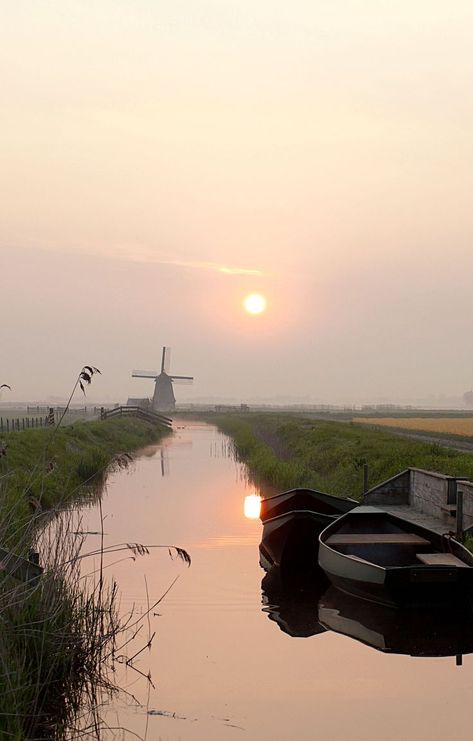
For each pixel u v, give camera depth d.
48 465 11.45
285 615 12.68
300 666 10.30
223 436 71.06
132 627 11.87
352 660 10.58
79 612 10.38
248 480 32.38
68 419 80.94
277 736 8.24
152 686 9.57
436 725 8.50
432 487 19.69
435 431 57.72
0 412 116.81
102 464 30.75
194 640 11.32
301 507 18.95
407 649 11.07
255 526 20.73
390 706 9.03
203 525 20.84
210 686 9.59
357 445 33.38
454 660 10.59
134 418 72.31
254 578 14.99
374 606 12.92
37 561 10.84
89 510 23.33
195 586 14.33
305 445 40.75
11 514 11.04
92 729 8.47
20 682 8.26
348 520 16.05
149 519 21.72
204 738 8.20
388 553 15.23
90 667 9.90
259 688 9.53
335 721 8.59
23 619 9.09
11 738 7.34
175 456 45.88
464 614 12.37
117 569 15.59
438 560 13.36
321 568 15.42
